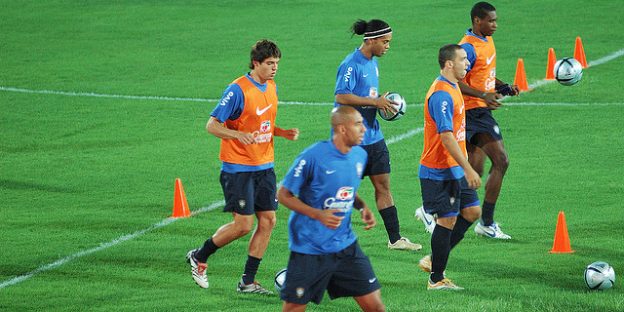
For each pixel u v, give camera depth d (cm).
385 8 9562
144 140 5794
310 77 7231
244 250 3953
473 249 3847
